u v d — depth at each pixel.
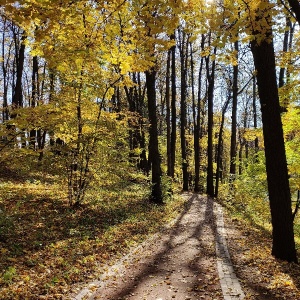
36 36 4.97
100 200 14.64
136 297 5.70
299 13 5.30
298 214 15.83
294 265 7.88
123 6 5.61
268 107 8.20
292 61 10.32
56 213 11.32
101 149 12.63
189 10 5.91
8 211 10.06
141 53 6.62
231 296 5.74
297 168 11.33
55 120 8.15
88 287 6.01
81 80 11.62
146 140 29.30
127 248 8.88
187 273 7.05
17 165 7.89
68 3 4.88
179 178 42.94
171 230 11.81
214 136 42.53
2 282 5.72
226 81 27.81
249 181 15.60
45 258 7.29
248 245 9.85
